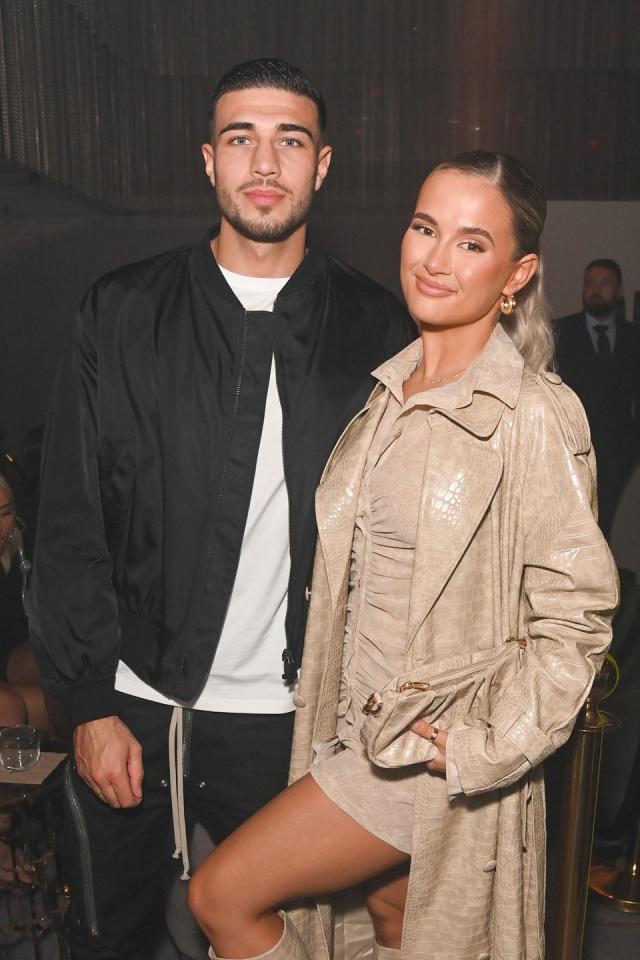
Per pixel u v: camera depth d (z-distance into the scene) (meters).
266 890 1.64
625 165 6.72
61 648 1.93
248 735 1.97
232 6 6.60
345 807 1.62
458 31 6.71
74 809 2.05
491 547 1.59
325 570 1.76
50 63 5.23
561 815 2.39
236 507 1.89
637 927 2.78
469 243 1.56
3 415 6.70
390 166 6.92
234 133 1.82
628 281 6.62
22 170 5.95
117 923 2.09
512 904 1.62
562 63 6.69
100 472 1.93
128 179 6.61
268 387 1.90
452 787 1.50
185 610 1.91
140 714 1.97
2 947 2.58
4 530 3.13
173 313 1.91
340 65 6.75
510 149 6.82
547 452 1.54
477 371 1.58
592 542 1.51
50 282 6.63
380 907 1.90
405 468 1.62
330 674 1.75
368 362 1.95
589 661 1.52
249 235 1.86
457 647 1.60
